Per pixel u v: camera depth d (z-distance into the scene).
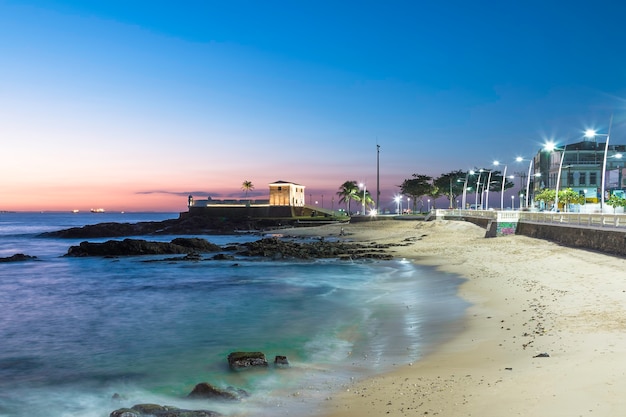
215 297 33.75
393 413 11.25
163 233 130.25
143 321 26.58
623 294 22.09
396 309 25.86
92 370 17.77
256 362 16.75
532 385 11.75
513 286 28.53
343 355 18.02
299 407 12.54
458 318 21.91
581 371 12.23
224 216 157.88
